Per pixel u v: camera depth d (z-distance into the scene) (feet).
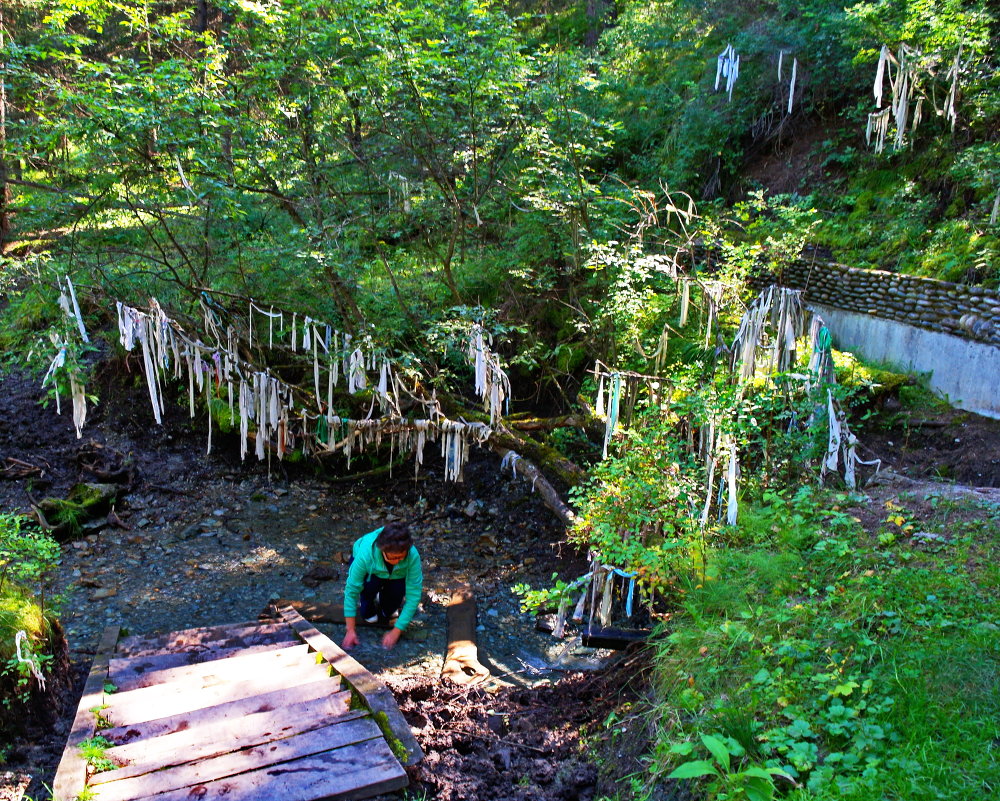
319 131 26.02
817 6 35.50
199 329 24.85
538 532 24.13
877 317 27.63
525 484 26.02
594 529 15.66
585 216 25.16
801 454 17.67
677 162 36.32
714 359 23.18
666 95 39.52
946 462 21.40
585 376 27.81
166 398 28.55
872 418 24.29
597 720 12.57
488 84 23.25
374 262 29.01
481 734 12.60
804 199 31.96
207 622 18.54
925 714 8.95
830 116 37.29
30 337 24.49
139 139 21.53
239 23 25.44
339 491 27.12
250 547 22.98
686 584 13.88
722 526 15.24
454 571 21.94
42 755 12.23
